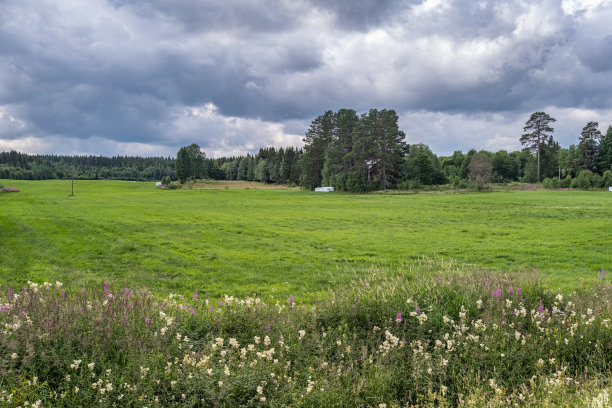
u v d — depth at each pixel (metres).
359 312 6.99
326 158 112.06
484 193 82.81
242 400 4.30
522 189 95.56
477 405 4.23
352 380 4.93
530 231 28.56
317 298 11.17
